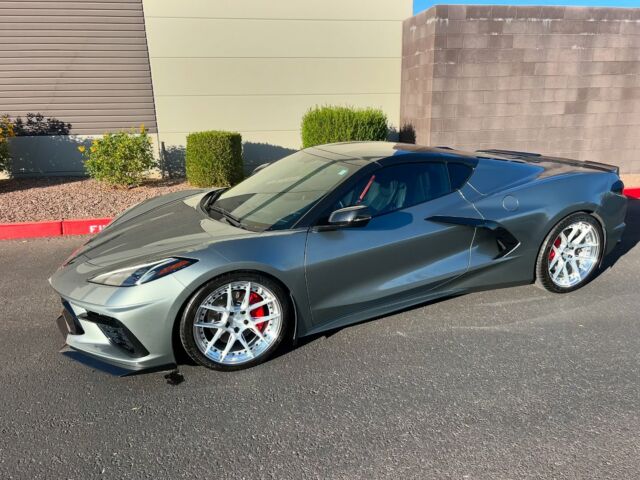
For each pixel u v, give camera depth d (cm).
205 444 234
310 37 908
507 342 325
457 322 353
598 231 398
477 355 309
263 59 904
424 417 251
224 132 798
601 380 281
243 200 361
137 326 264
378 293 328
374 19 917
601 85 848
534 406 258
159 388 279
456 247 351
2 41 830
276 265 287
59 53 848
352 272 314
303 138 859
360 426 245
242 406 262
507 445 230
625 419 247
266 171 408
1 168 817
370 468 217
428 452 226
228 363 289
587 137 871
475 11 790
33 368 300
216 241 291
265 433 241
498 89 827
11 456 226
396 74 952
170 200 410
